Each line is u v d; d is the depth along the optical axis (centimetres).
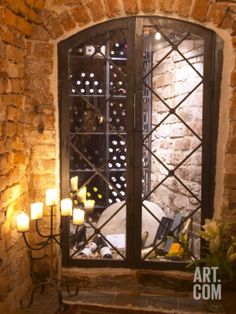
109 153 338
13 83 279
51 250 294
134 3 298
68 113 320
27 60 305
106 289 329
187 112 342
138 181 323
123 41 320
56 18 302
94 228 330
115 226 345
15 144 284
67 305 298
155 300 312
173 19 307
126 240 328
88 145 336
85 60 323
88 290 327
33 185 316
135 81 315
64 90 317
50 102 310
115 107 336
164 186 358
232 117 307
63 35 305
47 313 287
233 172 312
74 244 338
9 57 271
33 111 309
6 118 266
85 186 332
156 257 334
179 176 353
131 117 318
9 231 274
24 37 298
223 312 292
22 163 298
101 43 317
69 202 293
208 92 312
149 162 355
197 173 338
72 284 329
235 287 323
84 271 328
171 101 350
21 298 300
